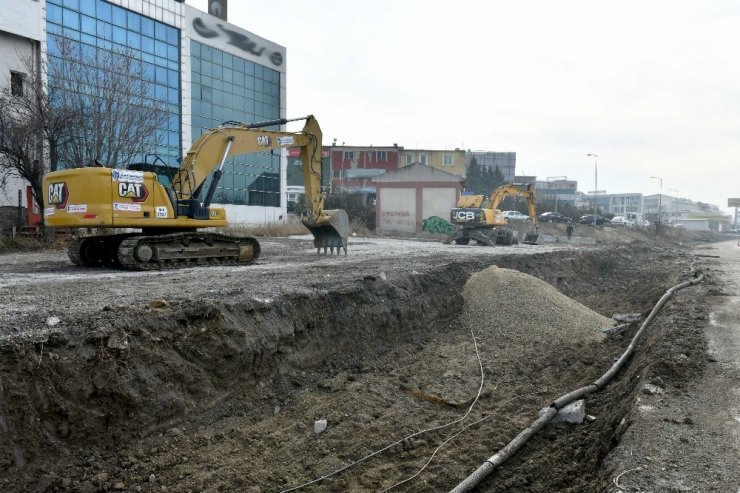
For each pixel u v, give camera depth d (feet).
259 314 28.37
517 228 179.22
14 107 74.38
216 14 148.36
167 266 47.29
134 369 21.65
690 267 77.36
